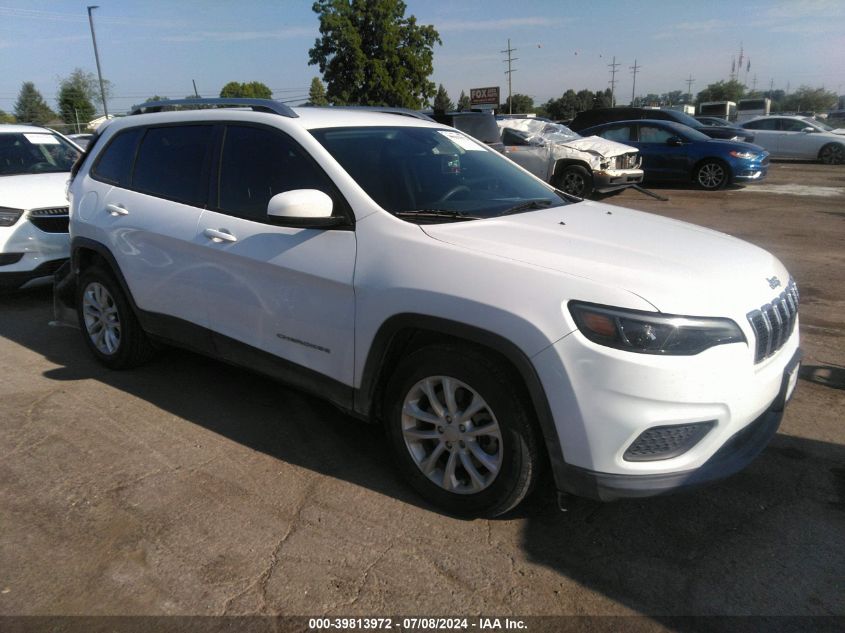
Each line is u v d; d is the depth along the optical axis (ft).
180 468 10.98
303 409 13.25
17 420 12.75
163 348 15.67
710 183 47.24
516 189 12.44
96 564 8.66
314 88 198.18
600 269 8.45
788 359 9.39
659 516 9.67
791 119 70.28
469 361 8.84
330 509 9.83
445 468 9.62
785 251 26.73
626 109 59.06
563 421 8.14
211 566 8.60
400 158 11.56
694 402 7.82
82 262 15.51
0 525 9.48
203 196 12.48
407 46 147.84
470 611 7.86
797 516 9.64
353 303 9.92
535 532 9.29
